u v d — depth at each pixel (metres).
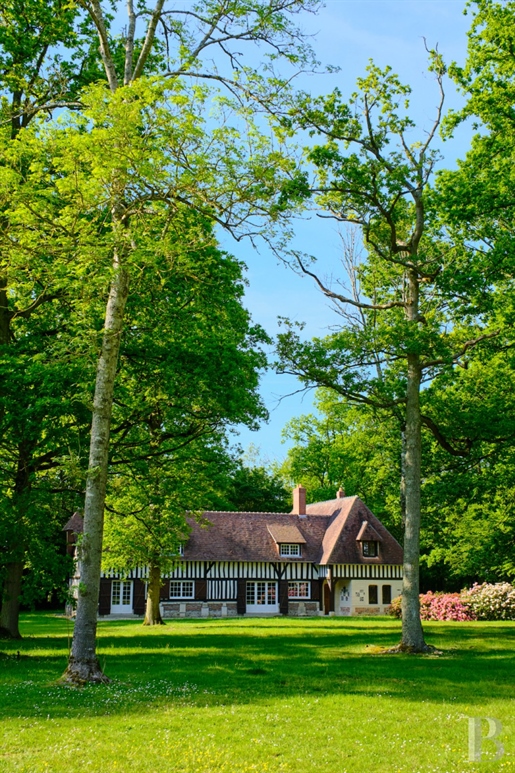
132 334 19.55
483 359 21.27
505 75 20.41
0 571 17.69
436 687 12.74
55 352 14.65
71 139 12.58
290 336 19.75
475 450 22.89
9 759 7.60
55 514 19.80
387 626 30.77
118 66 19.83
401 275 23.06
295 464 58.34
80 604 13.14
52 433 17.95
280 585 48.25
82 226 13.78
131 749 8.09
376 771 7.47
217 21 15.48
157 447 22.23
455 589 50.56
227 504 33.16
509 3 20.16
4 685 12.35
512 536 27.08
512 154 19.94
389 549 48.78
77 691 11.73
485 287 18.44
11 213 13.55
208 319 20.67
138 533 27.50
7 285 17.02
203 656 17.70
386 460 32.72
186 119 12.89
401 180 19.12
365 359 20.16
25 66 19.14
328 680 13.48
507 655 18.11
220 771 7.34
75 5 16.22
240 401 20.11
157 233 15.95
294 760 7.82
